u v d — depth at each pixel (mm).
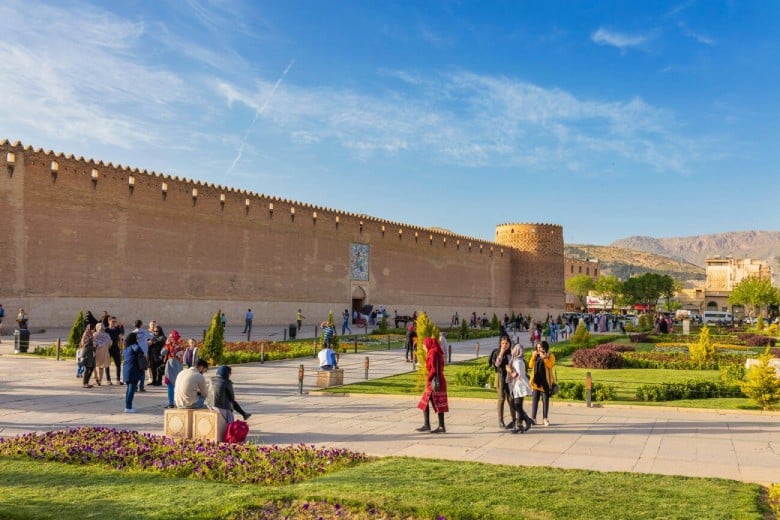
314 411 11688
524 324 50938
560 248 67688
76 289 29797
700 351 20906
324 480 6680
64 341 24609
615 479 6742
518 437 9320
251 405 12383
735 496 6094
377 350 27016
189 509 5684
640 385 15391
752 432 9711
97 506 5777
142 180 33031
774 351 26469
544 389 10320
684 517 5457
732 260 116625
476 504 5766
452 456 8062
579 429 9969
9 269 27469
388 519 5473
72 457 7617
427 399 9664
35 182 28516
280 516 5602
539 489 6297
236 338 30156
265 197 40656
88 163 30531
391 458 7789
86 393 13562
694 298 114125
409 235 54062
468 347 30266
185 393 9086
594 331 50469
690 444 8820
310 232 44281
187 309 35125
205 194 36531
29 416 10852
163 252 33906
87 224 30391
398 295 52688
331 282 46000
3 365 18188
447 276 58188
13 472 6996
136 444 8133
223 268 37500
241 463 7301
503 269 65688
